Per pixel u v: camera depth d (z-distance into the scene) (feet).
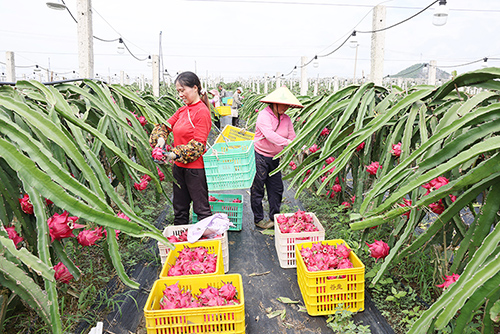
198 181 7.82
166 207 12.33
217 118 25.62
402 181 5.95
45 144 5.03
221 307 5.08
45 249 4.14
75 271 5.15
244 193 14.23
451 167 3.91
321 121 8.20
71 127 5.70
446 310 3.52
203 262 6.68
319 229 8.20
